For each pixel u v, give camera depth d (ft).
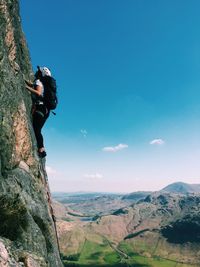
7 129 39.45
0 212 36.68
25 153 45.73
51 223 50.83
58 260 51.88
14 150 42.09
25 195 42.32
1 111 38.47
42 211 47.26
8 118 40.22
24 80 51.88
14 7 52.03
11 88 41.93
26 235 40.29
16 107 43.16
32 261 35.40
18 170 42.91
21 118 44.27
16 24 53.98
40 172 50.98
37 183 48.78
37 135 52.80
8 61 42.24
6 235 37.88
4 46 41.47
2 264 30.27
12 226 38.73
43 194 50.24
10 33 46.50
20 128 43.91
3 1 45.03
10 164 40.68
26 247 39.24
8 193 37.11
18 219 39.63
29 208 42.75
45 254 43.39
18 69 48.19
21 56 56.13
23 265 33.68
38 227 44.14
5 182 37.63
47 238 48.57
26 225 40.96
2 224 37.42
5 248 33.37
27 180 44.65
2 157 38.24
